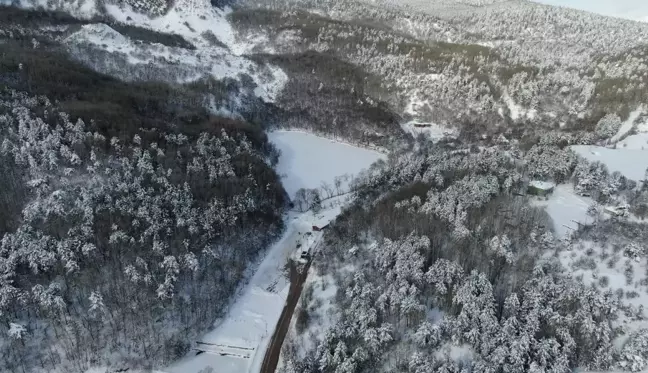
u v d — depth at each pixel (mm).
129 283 120250
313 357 106562
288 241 159000
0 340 106625
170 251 129500
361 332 106938
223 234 143375
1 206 128500
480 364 96312
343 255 138250
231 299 131625
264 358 114125
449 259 121062
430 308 114562
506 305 105312
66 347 108375
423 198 151250
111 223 129875
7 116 152750
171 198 140875
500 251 120688
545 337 100062
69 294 116188
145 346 112188
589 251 123812
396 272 117312
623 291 112188
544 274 113375
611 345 99062
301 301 128625
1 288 109000
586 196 153000
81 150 149125
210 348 116938
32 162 139750
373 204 159375
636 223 133500
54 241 120500
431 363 97875
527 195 153750
